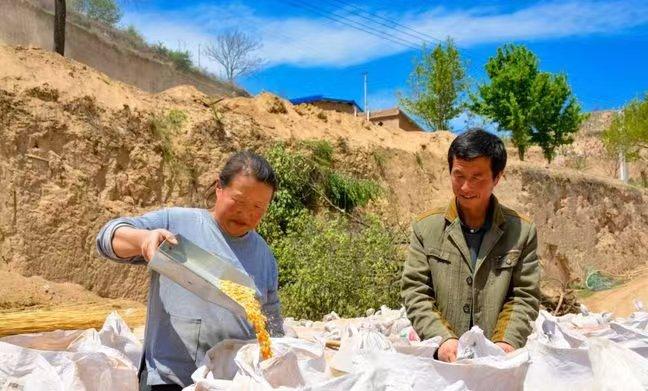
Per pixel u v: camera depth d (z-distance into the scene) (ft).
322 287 35.86
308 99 124.06
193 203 44.19
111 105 42.57
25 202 36.42
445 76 115.96
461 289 11.83
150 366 9.82
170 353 9.70
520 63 114.73
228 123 49.14
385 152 61.46
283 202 46.75
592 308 46.75
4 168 36.24
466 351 9.61
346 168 56.80
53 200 37.42
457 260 11.86
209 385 8.21
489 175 11.11
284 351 9.12
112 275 38.63
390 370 8.07
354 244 37.65
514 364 8.45
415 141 68.54
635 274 80.33
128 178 41.37
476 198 11.24
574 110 116.57
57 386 8.36
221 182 9.95
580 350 8.86
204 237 9.98
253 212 9.90
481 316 11.71
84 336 10.48
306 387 7.57
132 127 42.68
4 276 33.60
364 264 36.99
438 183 65.72
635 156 135.64
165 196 42.91
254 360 8.58
